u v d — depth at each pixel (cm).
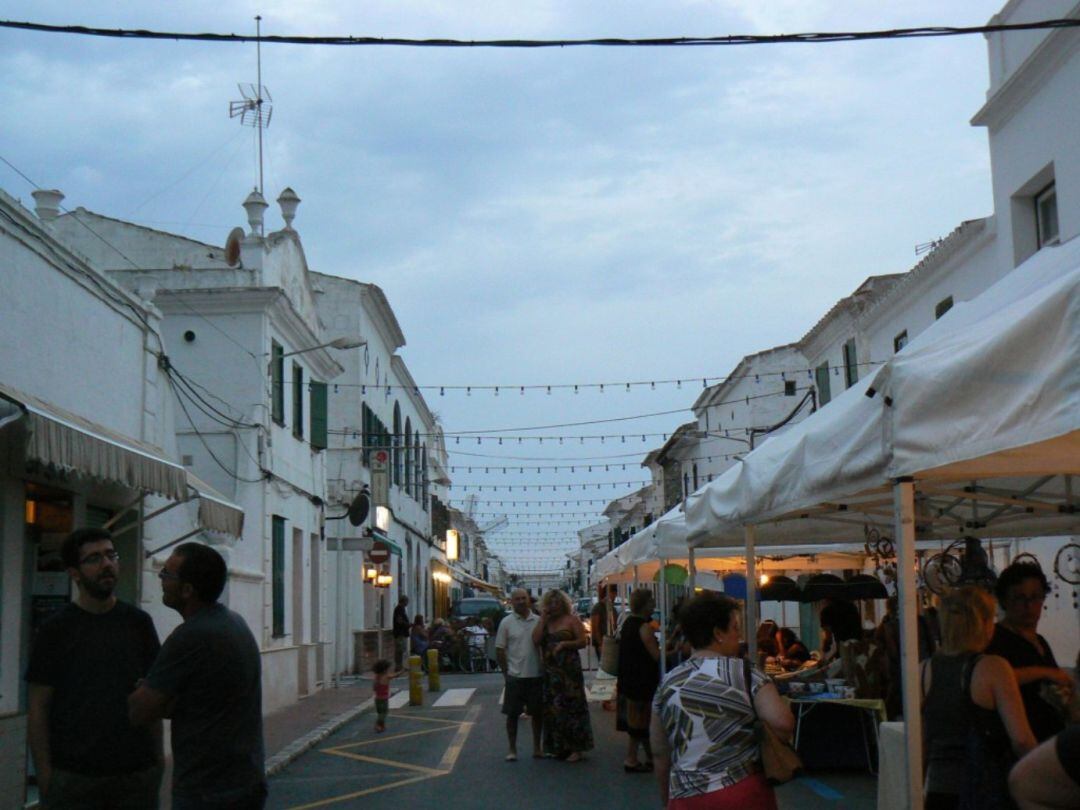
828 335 2920
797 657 1612
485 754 1428
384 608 3594
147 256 2505
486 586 7094
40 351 1100
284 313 2177
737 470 954
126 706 539
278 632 2097
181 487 1082
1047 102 1598
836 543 1388
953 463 546
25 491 1046
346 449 3275
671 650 1562
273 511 2097
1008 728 480
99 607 555
